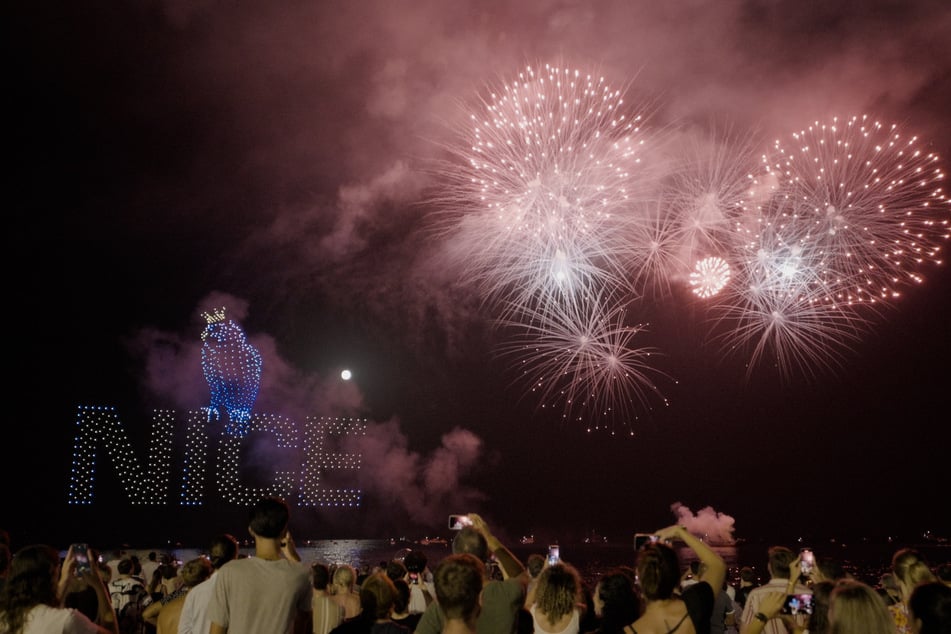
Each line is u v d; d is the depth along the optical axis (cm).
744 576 1061
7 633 479
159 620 709
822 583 534
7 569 584
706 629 486
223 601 530
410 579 858
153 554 1323
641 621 496
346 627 590
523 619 545
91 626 494
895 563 636
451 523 587
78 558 540
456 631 438
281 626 531
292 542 632
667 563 493
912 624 418
